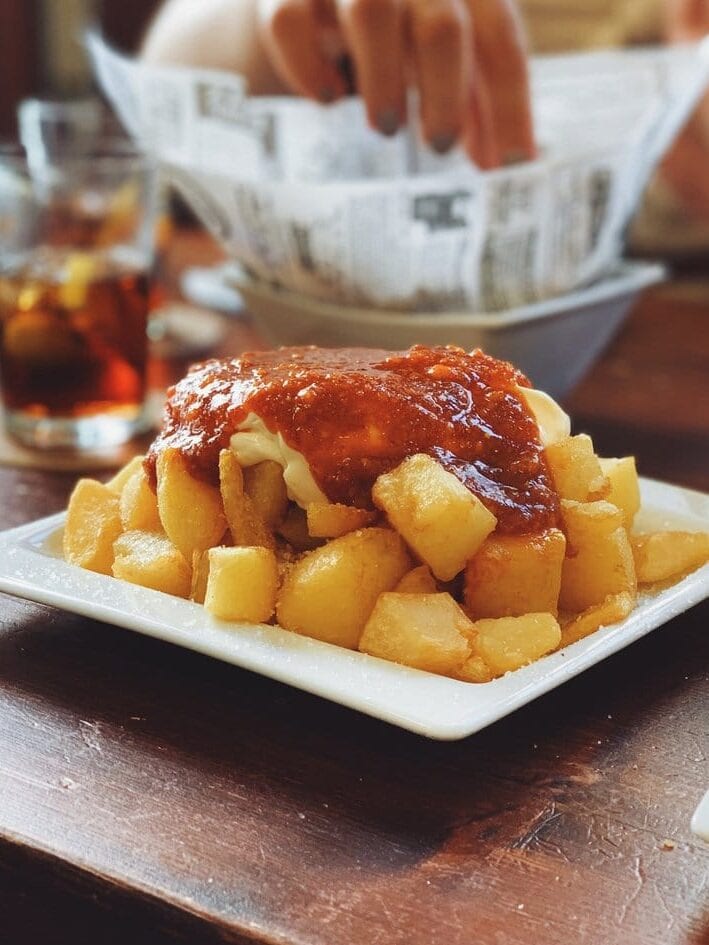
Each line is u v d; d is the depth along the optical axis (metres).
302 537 0.51
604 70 0.88
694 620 0.52
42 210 0.74
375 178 0.85
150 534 0.52
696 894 0.38
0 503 0.64
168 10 1.07
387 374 0.50
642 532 0.55
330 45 0.83
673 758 0.45
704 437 0.74
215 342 0.88
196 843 0.41
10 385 0.72
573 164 0.71
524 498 0.49
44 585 0.49
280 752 0.45
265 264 0.75
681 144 1.22
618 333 0.91
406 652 0.45
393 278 0.72
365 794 0.43
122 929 0.39
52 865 0.40
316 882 0.39
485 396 0.51
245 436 0.50
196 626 0.46
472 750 0.45
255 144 0.83
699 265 1.24
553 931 0.37
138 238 0.75
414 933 0.36
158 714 0.47
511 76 0.79
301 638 0.46
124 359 0.72
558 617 0.50
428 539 0.47
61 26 1.63
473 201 0.70
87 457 0.70
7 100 1.60
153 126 0.82
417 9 0.75
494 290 0.73
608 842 0.41
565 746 0.45
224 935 0.37
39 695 0.48
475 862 0.40
